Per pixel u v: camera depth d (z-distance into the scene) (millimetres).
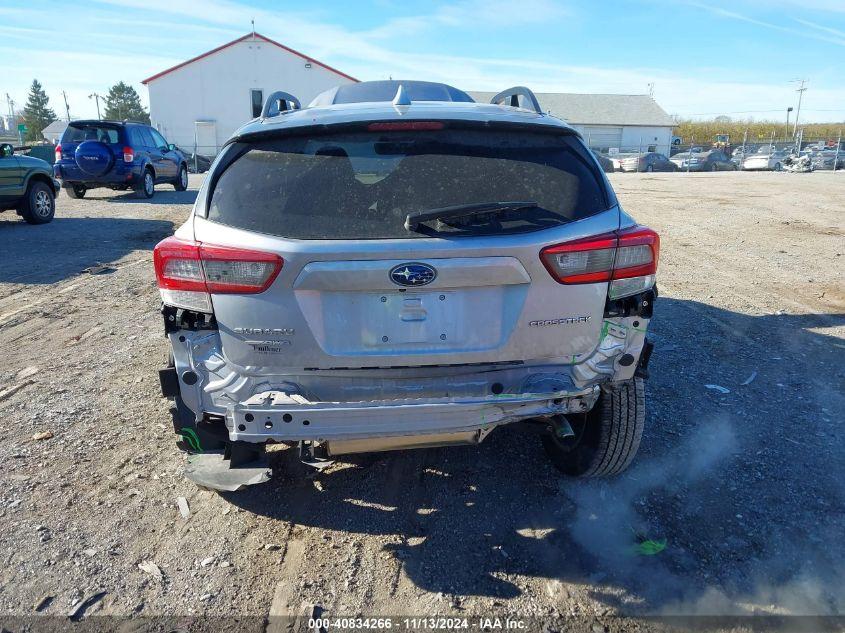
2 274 8094
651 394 4535
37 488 3420
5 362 5195
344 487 3439
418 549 2961
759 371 4941
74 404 4410
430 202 2602
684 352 5344
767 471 3545
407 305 2588
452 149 2729
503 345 2645
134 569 2836
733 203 15539
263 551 2955
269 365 2617
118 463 3676
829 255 9258
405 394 2658
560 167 2766
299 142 2750
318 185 2637
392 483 3475
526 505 3273
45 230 11492
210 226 2637
